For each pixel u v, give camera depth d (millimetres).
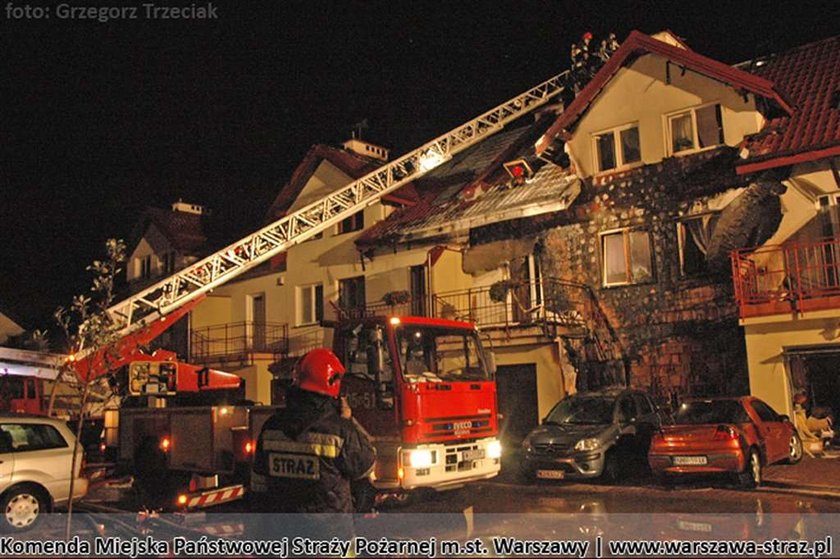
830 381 15742
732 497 11039
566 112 19547
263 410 11422
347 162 25797
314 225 22516
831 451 15047
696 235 17656
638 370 18047
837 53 19688
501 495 12109
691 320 17453
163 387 14867
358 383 10297
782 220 16234
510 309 20312
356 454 4895
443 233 21312
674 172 18125
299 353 26109
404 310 22594
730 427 11727
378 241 23047
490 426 10906
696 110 18078
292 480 4891
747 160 16250
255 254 21359
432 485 9836
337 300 25125
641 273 18453
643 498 11250
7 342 34344
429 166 24547
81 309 9422
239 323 28469
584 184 19594
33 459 10062
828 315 14422
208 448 11914
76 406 19094
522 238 20500
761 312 15242
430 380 10133
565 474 12883
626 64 19203
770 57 21344
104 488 13562
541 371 18234
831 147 15305
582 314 19125
